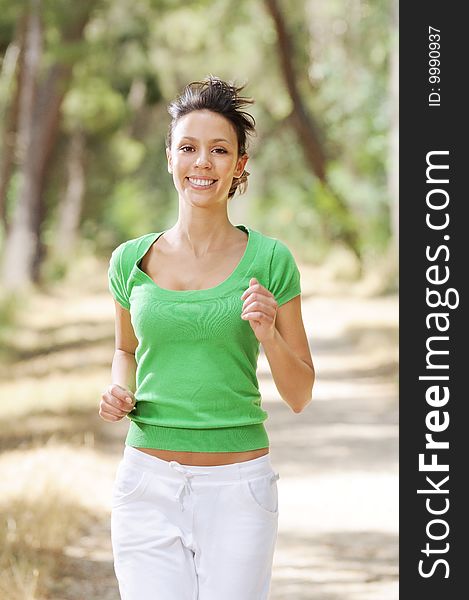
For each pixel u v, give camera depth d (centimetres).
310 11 4391
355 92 4331
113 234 5716
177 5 4412
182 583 500
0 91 4316
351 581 927
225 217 514
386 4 4091
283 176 5672
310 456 1461
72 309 3653
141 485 504
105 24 4281
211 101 509
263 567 502
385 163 3919
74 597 850
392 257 3669
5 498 1080
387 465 1401
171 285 506
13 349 2552
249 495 499
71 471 1251
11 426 1559
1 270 3934
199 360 497
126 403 504
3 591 807
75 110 4250
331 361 2397
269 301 484
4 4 3509
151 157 6619
